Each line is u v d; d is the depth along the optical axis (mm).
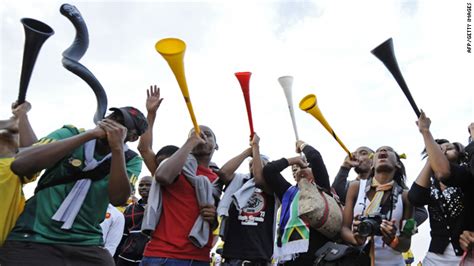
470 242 3322
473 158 3316
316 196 4016
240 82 4484
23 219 2855
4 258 2754
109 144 2861
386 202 3982
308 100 4664
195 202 3984
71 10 3164
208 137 4379
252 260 4047
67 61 3080
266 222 4227
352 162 5008
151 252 3885
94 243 2965
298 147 4578
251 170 4512
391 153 4129
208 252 3965
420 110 3562
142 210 5551
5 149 3096
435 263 3639
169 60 3701
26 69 2934
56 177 2941
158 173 3900
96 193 2979
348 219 4090
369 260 3730
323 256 3785
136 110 3211
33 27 2957
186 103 3949
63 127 3146
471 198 3451
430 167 3682
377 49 3574
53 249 2809
